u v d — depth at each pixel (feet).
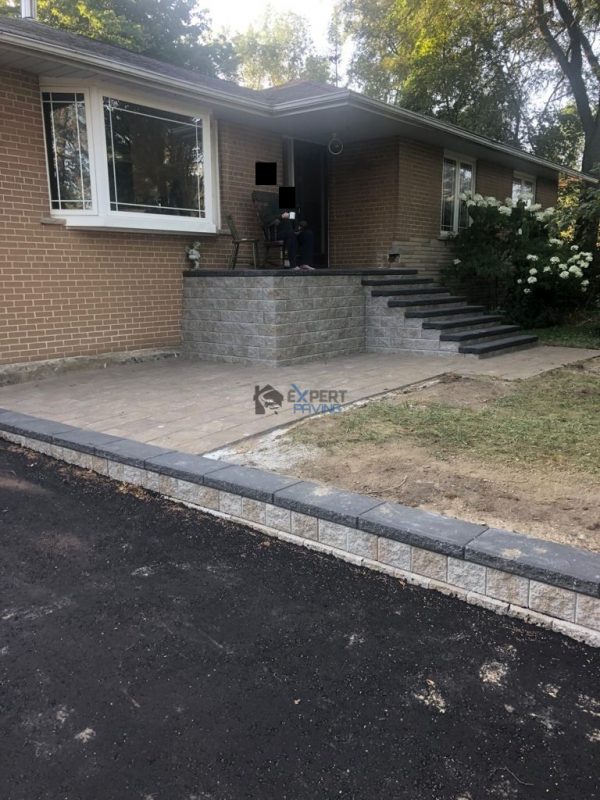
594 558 9.32
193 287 30.04
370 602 9.90
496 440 15.84
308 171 37.73
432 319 30.94
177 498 13.83
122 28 65.41
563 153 65.00
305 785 6.45
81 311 27.07
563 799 6.25
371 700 7.71
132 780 6.51
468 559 9.72
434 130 35.19
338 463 14.44
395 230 36.76
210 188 31.14
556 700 7.66
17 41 21.74
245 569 10.98
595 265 43.21
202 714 7.49
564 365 27.02
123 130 27.14
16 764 6.72
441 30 54.70
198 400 20.85
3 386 23.82
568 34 52.34
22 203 24.86
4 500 13.99
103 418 18.70
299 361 28.27
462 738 7.07
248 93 33.99
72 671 8.29
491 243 40.22
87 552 11.63
